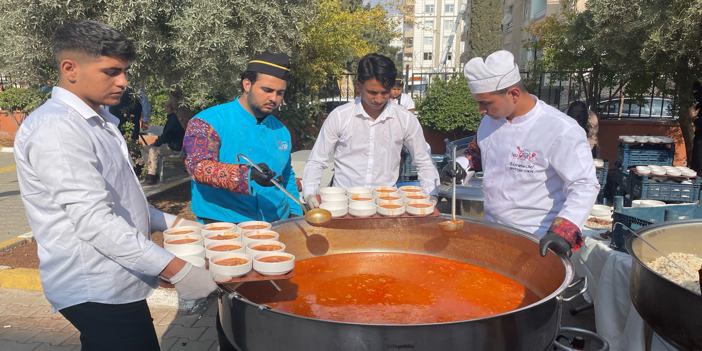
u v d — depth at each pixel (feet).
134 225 5.83
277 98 7.79
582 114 17.42
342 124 9.39
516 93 7.03
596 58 26.40
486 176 8.08
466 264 7.32
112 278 5.45
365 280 6.68
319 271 6.97
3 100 36.55
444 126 28.78
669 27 19.51
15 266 13.99
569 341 6.03
